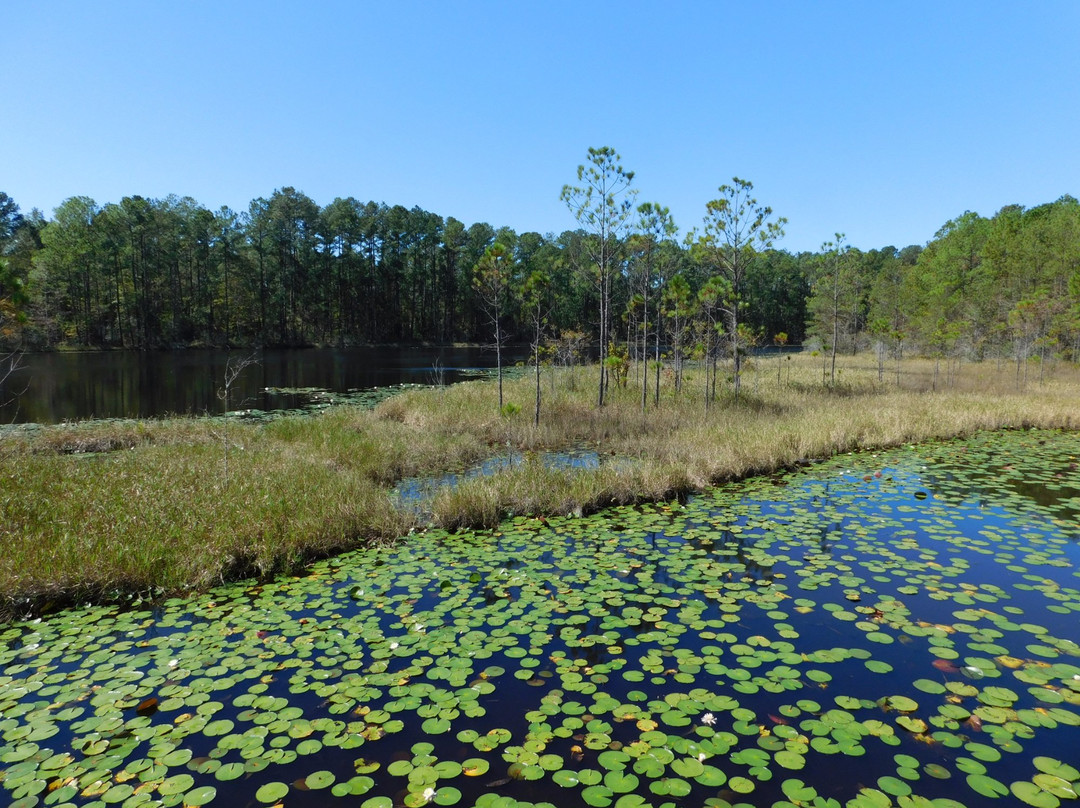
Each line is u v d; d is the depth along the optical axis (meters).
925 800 2.82
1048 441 12.62
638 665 4.15
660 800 2.87
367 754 3.28
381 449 10.63
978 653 4.22
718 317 21.16
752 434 11.43
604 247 15.13
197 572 5.66
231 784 3.04
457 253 62.34
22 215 52.72
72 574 5.25
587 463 10.55
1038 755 3.17
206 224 49.06
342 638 4.56
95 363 33.91
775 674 3.98
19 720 3.57
